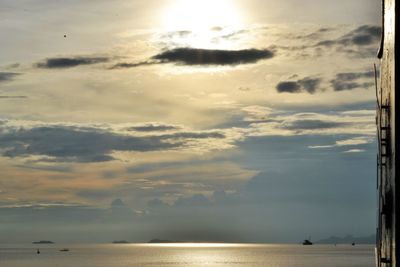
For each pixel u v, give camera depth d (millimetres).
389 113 17891
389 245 17781
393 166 16594
